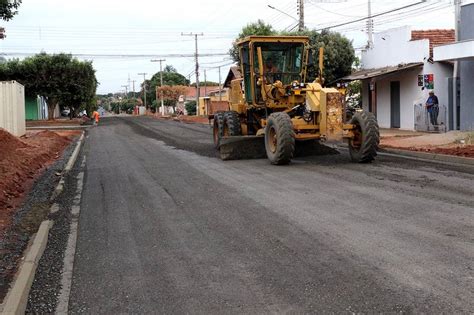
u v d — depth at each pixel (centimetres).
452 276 523
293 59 1551
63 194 1073
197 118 5441
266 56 1536
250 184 1084
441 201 858
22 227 793
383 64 2800
